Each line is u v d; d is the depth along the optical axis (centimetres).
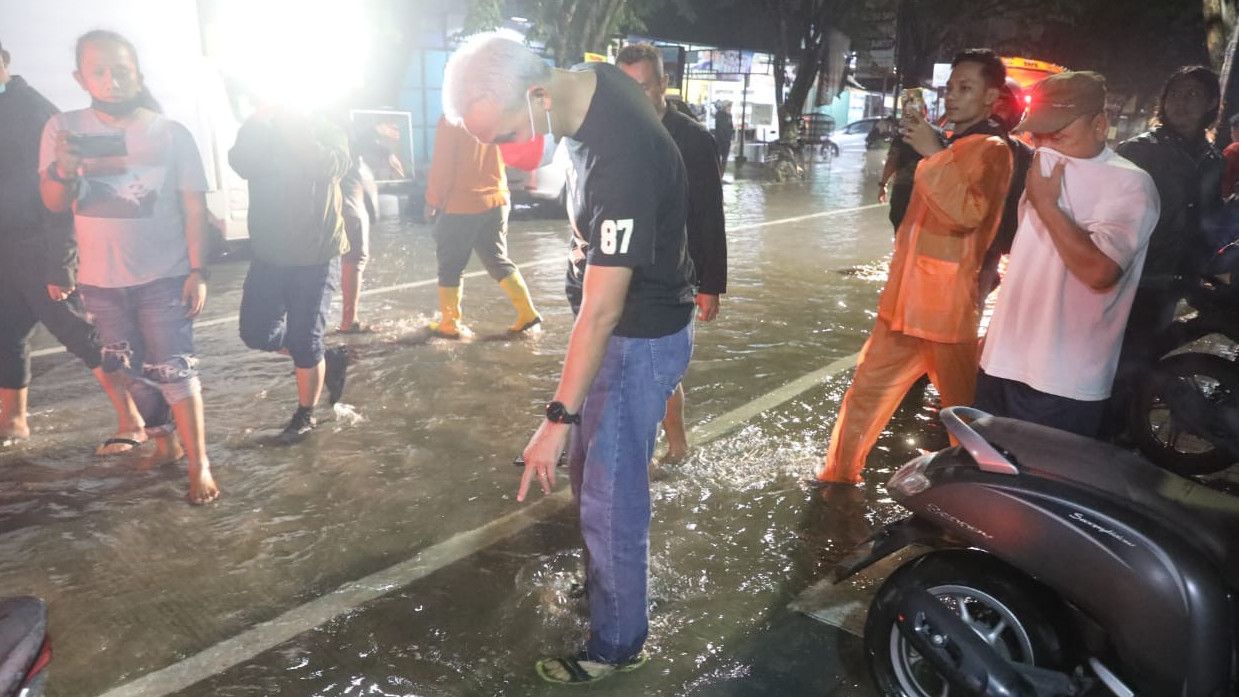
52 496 357
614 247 201
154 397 372
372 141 1161
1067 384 263
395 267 845
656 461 396
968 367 318
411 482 375
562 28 1262
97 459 394
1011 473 216
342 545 322
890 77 3170
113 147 316
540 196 1133
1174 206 344
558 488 371
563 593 293
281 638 266
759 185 1780
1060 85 243
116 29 668
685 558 316
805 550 323
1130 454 224
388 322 638
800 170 1959
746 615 282
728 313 687
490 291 745
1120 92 2489
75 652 258
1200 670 190
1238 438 378
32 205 365
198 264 344
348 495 362
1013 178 312
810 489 372
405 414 454
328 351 444
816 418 458
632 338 222
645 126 205
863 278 833
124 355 351
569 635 270
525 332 610
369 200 623
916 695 228
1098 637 214
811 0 1872
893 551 236
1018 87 346
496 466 392
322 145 390
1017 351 272
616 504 232
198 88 743
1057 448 224
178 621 275
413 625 274
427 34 1519
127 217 326
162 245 336
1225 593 189
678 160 217
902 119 302
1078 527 201
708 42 2161
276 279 393
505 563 311
